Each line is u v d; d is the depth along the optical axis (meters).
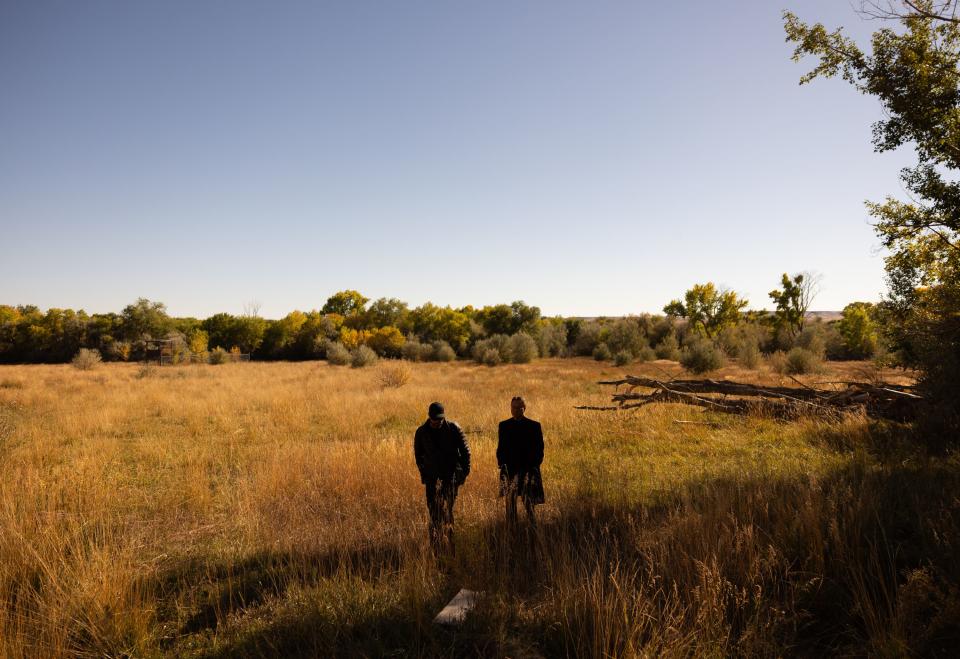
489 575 3.67
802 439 8.59
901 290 9.70
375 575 3.97
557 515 5.00
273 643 3.05
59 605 3.32
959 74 8.23
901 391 9.82
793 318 49.28
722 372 25.92
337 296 84.12
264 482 6.40
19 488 5.68
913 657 2.53
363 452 7.44
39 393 16.91
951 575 3.07
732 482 5.24
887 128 9.02
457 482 4.43
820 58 9.29
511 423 4.75
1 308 62.00
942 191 8.92
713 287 53.41
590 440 9.55
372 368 32.03
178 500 6.11
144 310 55.69
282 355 58.31
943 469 5.84
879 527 3.98
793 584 3.18
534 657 2.82
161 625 3.39
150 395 16.45
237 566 4.23
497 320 60.06
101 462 7.73
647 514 4.68
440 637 3.10
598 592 3.20
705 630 2.84
